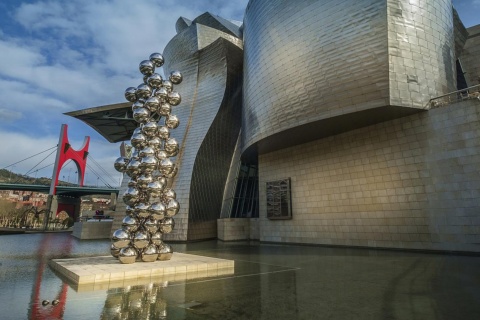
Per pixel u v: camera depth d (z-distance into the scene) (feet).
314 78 52.70
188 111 87.56
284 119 56.29
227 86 84.28
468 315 14.93
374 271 28.55
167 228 30.91
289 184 64.49
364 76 47.14
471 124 41.68
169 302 18.01
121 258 28.09
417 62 46.75
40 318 15.08
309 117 52.34
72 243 68.90
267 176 70.18
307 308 16.57
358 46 48.49
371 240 49.96
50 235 107.96
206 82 88.38
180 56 94.43
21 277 25.96
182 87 92.22
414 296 18.84
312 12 55.01
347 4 50.83
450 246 41.73
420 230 44.73
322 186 58.59
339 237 54.44
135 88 33.27
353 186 53.72
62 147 200.95
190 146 81.05
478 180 40.29
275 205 66.33
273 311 16.08
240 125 89.40
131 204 29.78
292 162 65.10
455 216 41.73
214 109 83.10
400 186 47.65
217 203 84.23
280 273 28.12
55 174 192.13
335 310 16.14
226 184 87.15
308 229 59.67
